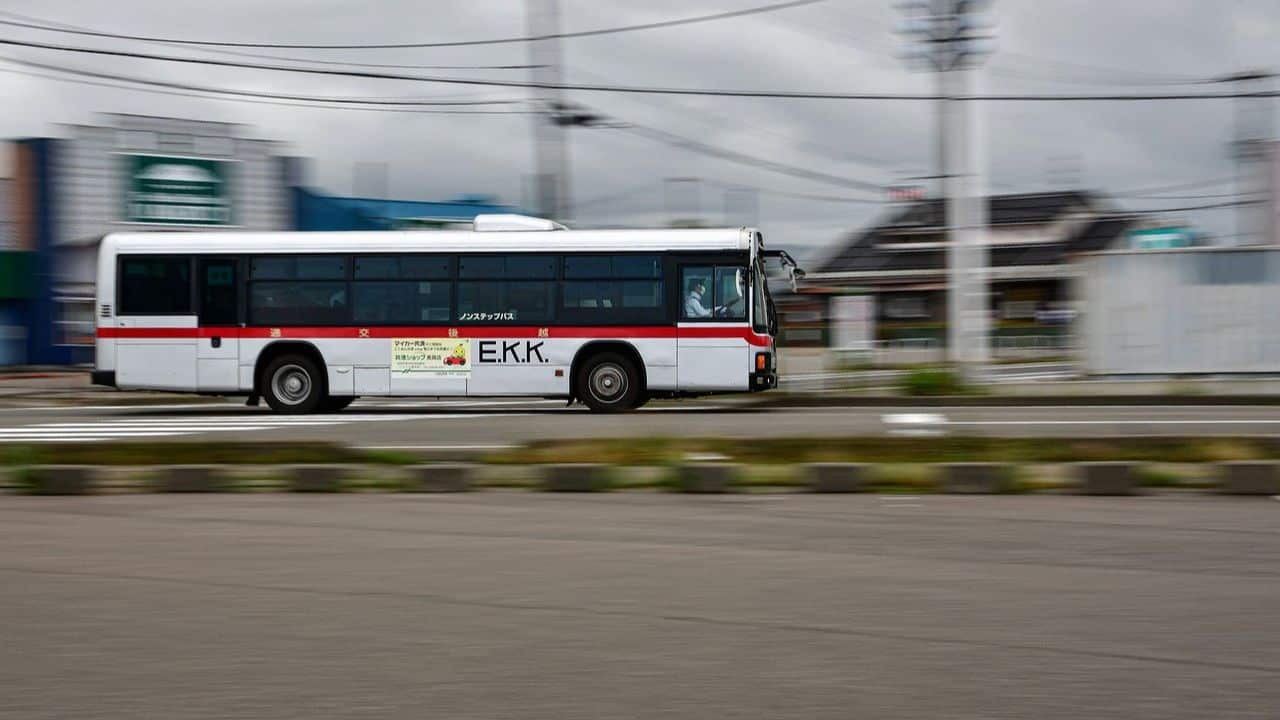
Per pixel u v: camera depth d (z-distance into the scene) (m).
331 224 41.53
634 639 5.95
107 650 5.80
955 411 21.39
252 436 17.03
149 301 20.98
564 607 6.68
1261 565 7.84
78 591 7.16
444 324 20.69
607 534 9.19
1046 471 11.34
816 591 7.07
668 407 23.39
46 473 11.73
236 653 5.73
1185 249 24.95
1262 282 24.83
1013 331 51.41
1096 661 5.53
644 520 9.88
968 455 12.88
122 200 38.75
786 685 5.17
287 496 11.50
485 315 20.66
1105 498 11.02
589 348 20.62
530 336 20.58
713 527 9.50
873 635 6.02
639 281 20.52
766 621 6.32
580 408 23.78
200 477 11.78
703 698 4.99
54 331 38.59
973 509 10.39
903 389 24.78
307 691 5.10
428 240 20.78
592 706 4.88
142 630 6.19
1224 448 12.88
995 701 4.94
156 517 10.20
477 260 20.70
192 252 20.94
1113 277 25.23
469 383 20.66
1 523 9.91
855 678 5.27
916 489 11.39
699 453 13.22
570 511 10.39
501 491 11.64
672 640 5.93
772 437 14.41
